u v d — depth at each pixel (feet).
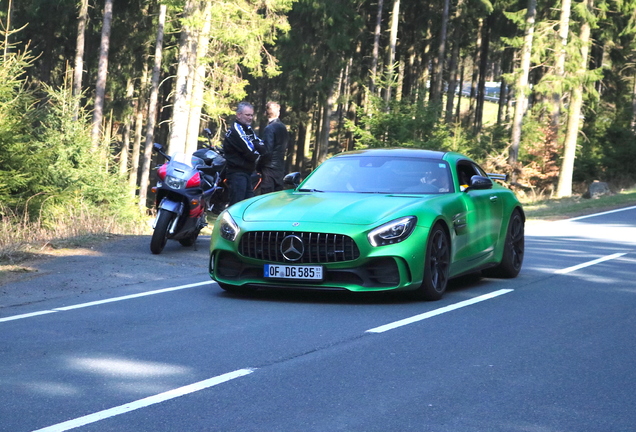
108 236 41.83
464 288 30.42
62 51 153.69
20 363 18.21
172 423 13.97
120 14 143.23
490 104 294.05
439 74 156.15
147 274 32.07
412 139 106.11
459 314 24.76
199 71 99.76
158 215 36.76
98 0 140.56
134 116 152.97
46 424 13.88
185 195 36.78
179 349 19.66
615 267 37.42
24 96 56.13
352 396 15.74
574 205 87.71
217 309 25.18
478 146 121.60
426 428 13.85
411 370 17.81
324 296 27.89
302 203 27.71
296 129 183.73
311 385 16.51
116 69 147.74
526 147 121.70
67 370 17.58
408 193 29.25
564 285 31.48
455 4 166.61
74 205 58.39
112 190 69.51
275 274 26.08
